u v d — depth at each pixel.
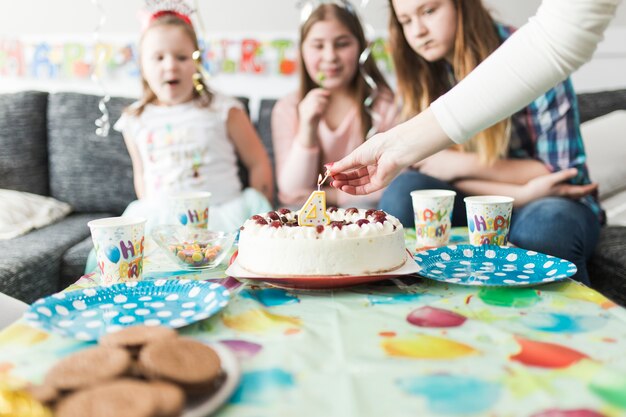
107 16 2.59
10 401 0.51
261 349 0.68
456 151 1.92
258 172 2.28
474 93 0.95
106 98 2.37
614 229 1.83
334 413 0.53
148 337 0.63
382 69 2.46
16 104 2.36
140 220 1.02
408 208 1.70
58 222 2.19
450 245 1.14
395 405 0.54
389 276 0.92
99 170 2.32
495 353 0.66
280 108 2.34
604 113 2.27
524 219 1.58
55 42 2.62
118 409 0.48
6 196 2.14
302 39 2.31
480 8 1.85
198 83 2.24
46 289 1.69
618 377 0.58
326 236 0.94
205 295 0.85
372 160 1.06
